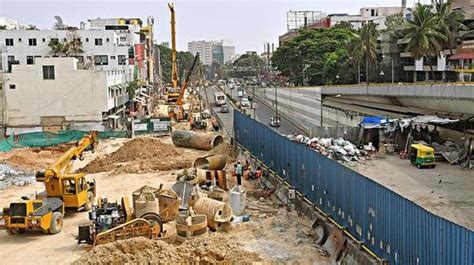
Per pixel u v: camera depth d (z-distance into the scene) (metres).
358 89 56.03
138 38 123.31
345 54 89.81
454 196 27.70
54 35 80.62
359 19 149.38
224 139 48.91
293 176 27.14
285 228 22.62
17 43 79.56
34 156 45.41
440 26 57.72
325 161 22.00
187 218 21.27
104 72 61.81
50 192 25.05
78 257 20.31
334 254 19.27
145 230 21.08
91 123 61.66
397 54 83.56
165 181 33.53
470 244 12.20
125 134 56.97
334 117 61.72
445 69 68.94
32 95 61.09
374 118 45.31
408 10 101.00
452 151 37.69
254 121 37.66
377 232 17.03
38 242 22.23
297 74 111.75
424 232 14.15
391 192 15.96
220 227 22.56
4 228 22.47
